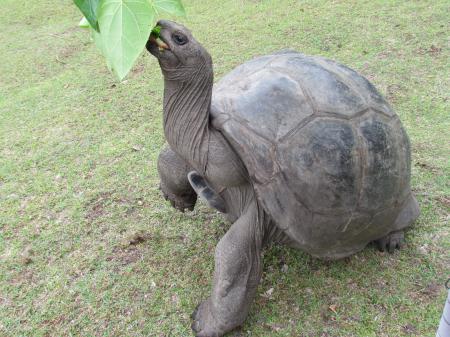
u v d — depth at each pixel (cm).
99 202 324
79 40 587
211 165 216
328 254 233
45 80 502
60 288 264
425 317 232
